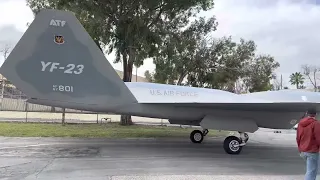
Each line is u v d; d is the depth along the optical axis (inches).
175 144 511.2
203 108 439.8
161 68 810.2
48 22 374.9
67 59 382.0
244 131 445.7
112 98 400.5
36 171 283.4
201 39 912.3
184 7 741.9
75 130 641.0
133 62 755.4
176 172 294.0
